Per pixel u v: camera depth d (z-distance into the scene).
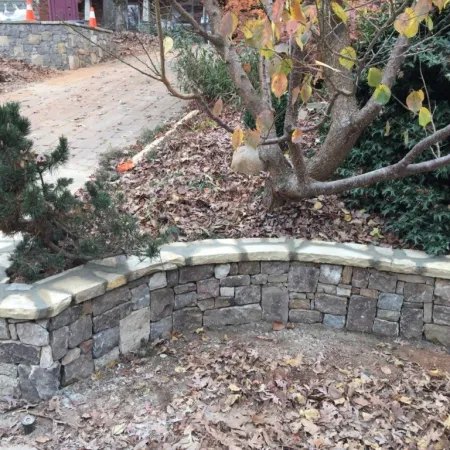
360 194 3.32
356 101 3.22
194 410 2.34
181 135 5.21
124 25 12.97
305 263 2.92
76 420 2.28
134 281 2.65
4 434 2.20
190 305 2.95
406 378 2.59
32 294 2.31
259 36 1.98
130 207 3.59
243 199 3.60
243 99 2.97
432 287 2.80
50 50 10.27
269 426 2.24
